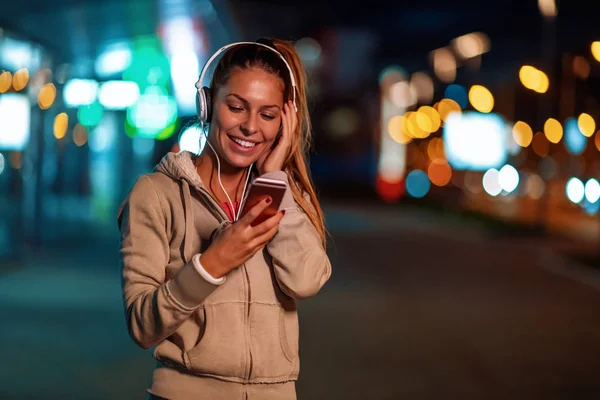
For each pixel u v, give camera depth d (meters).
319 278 3.06
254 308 3.05
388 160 50.19
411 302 13.56
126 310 2.96
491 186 48.06
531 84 31.05
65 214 23.53
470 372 8.92
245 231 2.79
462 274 17.73
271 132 3.16
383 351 9.77
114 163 25.53
